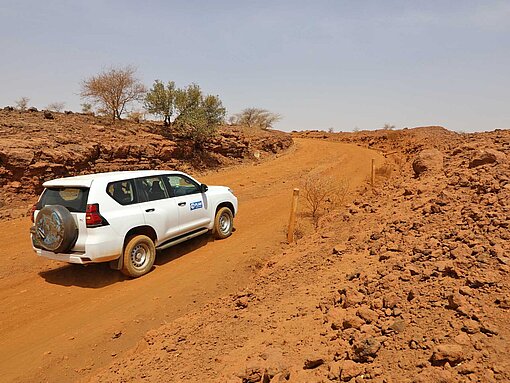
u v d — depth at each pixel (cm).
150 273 719
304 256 591
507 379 214
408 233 496
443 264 361
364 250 512
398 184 843
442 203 544
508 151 704
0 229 1012
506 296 285
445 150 1018
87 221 634
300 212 1213
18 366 439
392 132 4316
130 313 562
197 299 609
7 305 591
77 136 1711
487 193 517
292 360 295
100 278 694
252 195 1606
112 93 2297
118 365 402
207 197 886
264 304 450
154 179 768
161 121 2581
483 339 251
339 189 1284
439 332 268
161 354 388
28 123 1745
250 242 898
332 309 359
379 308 328
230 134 2838
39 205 688
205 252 839
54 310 577
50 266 752
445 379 218
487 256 352
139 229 718
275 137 3594
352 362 258
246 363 315
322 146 4050
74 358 456
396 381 233
